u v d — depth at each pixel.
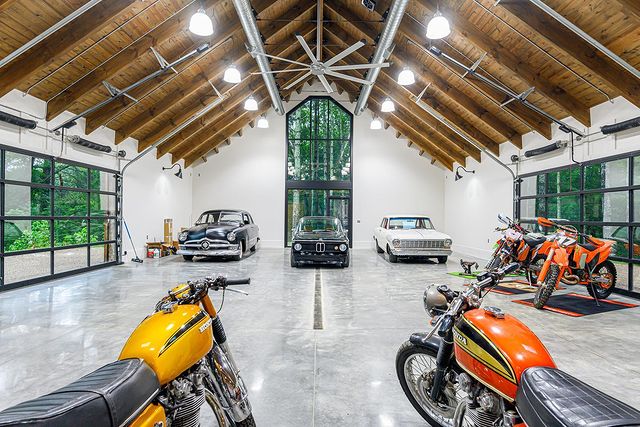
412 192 12.39
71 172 6.47
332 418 1.92
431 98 8.41
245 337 3.21
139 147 8.71
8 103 5.06
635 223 5.00
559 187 6.60
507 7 4.71
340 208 12.39
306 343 3.06
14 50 4.59
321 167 12.48
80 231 6.77
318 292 5.13
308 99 12.42
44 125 5.74
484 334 1.24
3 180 5.07
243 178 12.26
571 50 4.72
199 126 9.50
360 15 6.96
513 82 6.26
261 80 9.21
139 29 5.35
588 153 5.85
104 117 6.66
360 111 10.96
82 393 0.83
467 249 10.49
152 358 1.06
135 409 0.91
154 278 6.18
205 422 1.90
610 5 4.07
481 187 9.64
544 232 6.95
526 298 4.88
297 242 7.35
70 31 4.66
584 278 4.54
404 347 1.92
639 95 4.73
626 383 2.36
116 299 4.60
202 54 6.20
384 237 9.02
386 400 2.11
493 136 8.60
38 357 2.71
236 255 8.33
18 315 3.84
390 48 6.57
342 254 7.35
